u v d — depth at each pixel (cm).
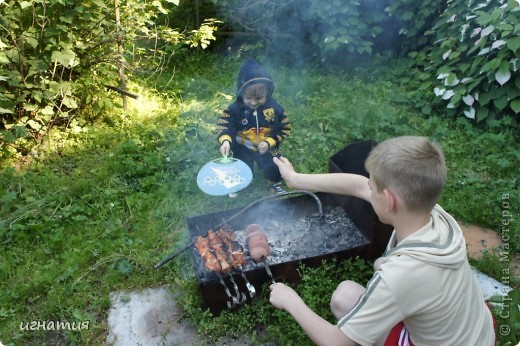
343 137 452
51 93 410
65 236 334
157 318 272
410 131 465
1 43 368
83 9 421
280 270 269
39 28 418
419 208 175
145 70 577
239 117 346
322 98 534
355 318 175
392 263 173
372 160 185
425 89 524
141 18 455
